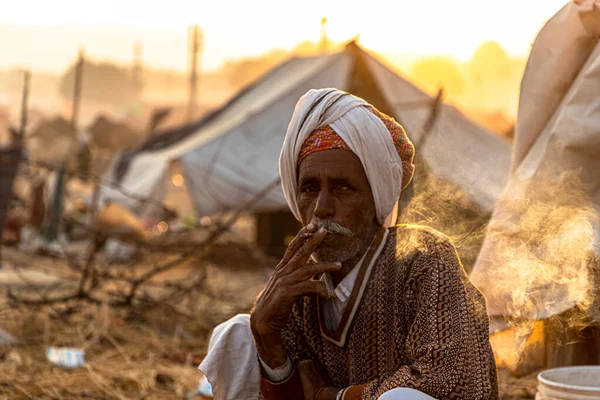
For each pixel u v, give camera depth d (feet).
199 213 42.83
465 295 6.73
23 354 18.45
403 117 41.14
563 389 7.70
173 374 16.57
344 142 6.88
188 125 54.34
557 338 9.58
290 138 7.09
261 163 44.68
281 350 7.25
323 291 6.89
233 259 36.94
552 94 9.89
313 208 7.07
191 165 43.57
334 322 7.25
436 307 6.63
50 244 46.03
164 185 45.27
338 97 7.04
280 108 47.14
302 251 6.88
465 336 6.51
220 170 43.75
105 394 15.03
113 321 22.13
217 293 27.27
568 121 9.42
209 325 22.36
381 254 7.14
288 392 7.35
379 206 7.03
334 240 7.00
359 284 7.07
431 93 43.09
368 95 44.01
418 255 6.91
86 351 19.07
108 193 48.52
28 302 22.26
